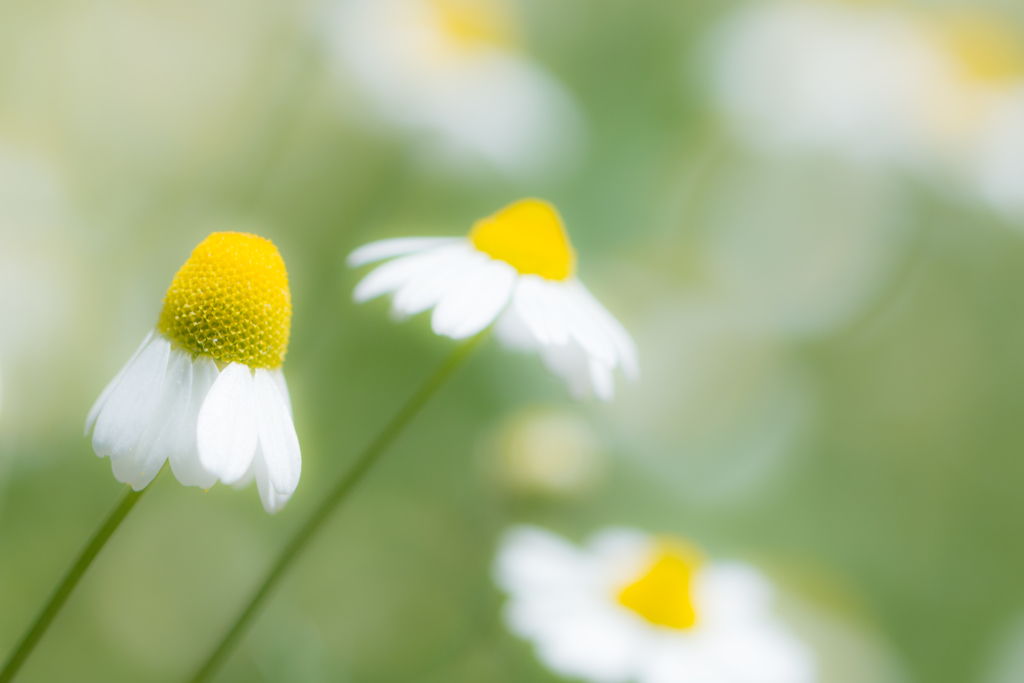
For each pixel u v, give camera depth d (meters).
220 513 0.38
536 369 0.47
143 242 0.42
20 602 0.33
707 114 0.57
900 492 0.56
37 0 0.43
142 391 0.21
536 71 0.53
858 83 0.54
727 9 0.59
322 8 0.49
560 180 0.52
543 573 0.31
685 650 0.29
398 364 0.44
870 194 0.56
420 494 0.43
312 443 0.42
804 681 0.30
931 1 0.57
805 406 0.55
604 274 0.54
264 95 0.47
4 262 0.35
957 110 0.52
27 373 0.34
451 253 0.25
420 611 0.40
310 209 0.47
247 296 0.22
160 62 0.46
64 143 0.43
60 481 0.35
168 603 0.36
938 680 0.49
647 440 0.51
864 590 0.51
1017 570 0.53
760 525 0.52
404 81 0.49
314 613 0.38
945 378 0.59
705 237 0.58
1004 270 0.58
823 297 0.58
